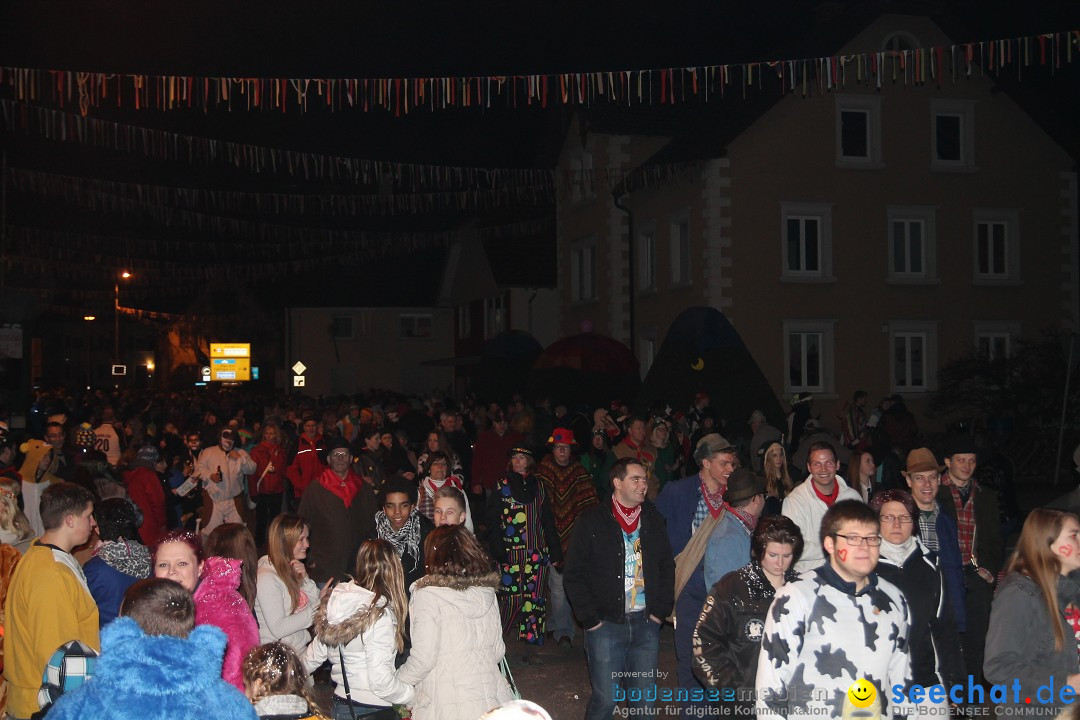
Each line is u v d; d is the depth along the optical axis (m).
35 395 27.08
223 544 5.99
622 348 24.30
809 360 25.50
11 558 5.66
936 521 6.65
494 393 29.86
